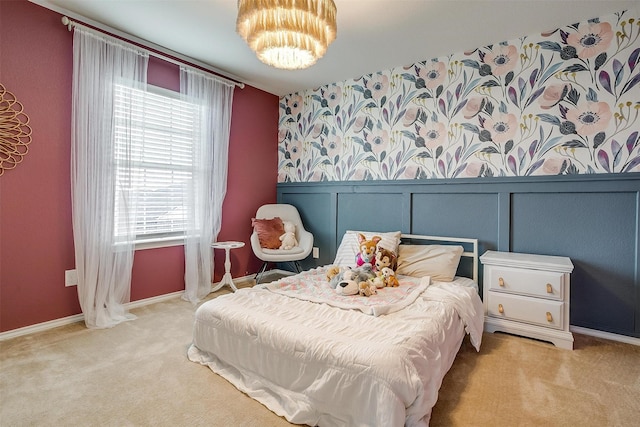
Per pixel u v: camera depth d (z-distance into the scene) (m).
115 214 2.68
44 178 2.38
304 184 4.05
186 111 3.24
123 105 2.69
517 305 2.35
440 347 1.64
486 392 1.69
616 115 2.34
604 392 1.68
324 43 1.73
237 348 1.76
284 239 3.72
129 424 1.42
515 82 2.71
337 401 1.36
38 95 2.33
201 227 3.28
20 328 2.30
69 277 2.52
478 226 2.90
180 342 2.23
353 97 3.65
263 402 1.58
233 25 2.57
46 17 2.35
